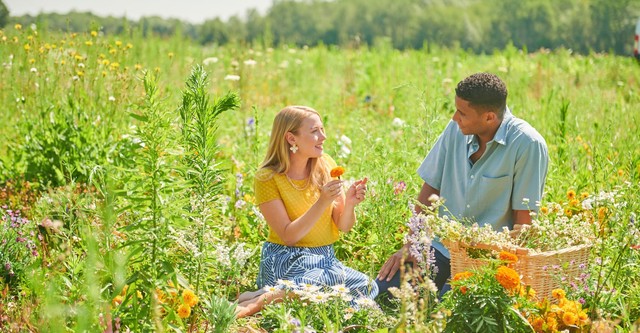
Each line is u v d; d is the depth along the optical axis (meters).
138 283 3.35
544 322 3.25
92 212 3.94
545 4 46.72
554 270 3.46
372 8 60.28
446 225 3.56
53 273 3.36
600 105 7.39
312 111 4.00
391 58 12.66
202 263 3.56
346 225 4.00
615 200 3.72
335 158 5.82
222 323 3.19
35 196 5.25
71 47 7.91
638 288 3.70
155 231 3.33
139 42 10.58
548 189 5.11
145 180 3.37
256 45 12.80
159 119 3.37
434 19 49.66
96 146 5.83
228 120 7.97
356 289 3.82
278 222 3.92
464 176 4.05
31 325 3.11
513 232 3.79
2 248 3.93
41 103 6.55
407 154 5.38
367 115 8.74
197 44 12.95
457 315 3.20
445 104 7.67
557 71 12.45
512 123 3.91
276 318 3.48
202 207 3.68
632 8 43.91
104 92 6.96
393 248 4.47
